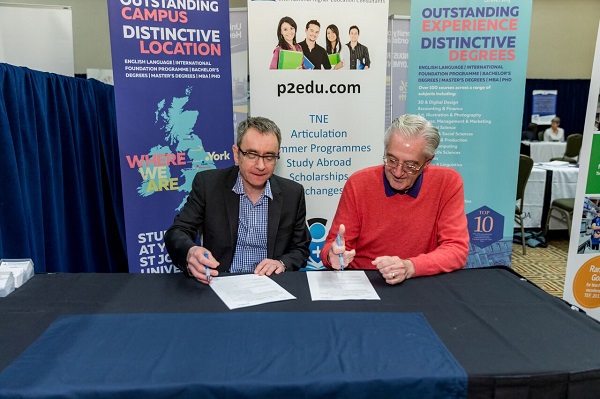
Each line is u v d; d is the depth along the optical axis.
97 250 3.13
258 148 1.60
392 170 1.54
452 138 2.83
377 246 1.74
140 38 2.38
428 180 1.67
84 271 2.85
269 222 1.76
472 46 2.71
